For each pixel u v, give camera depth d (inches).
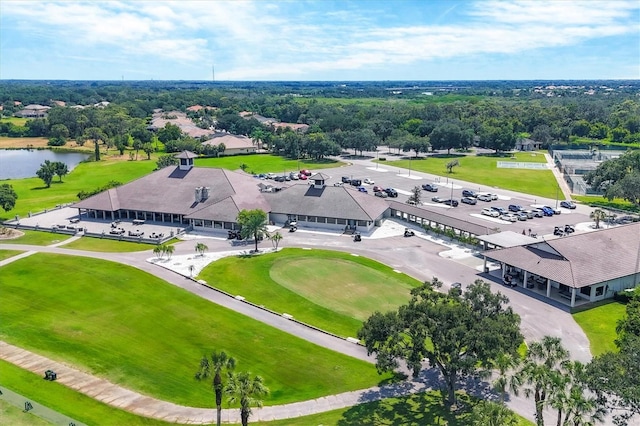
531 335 2842.0
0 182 7308.1
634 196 5487.2
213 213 4835.1
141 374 2536.9
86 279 3641.7
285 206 5137.8
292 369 2583.7
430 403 2273.6
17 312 3154.5
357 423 2138.3
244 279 3681.1
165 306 3255.4
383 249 4355.3
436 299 2289.6
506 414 1834.4
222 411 2272.4
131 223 5113.2
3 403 2153.1
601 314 3102.9
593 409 2085.4
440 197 6230.3
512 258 3585.1
